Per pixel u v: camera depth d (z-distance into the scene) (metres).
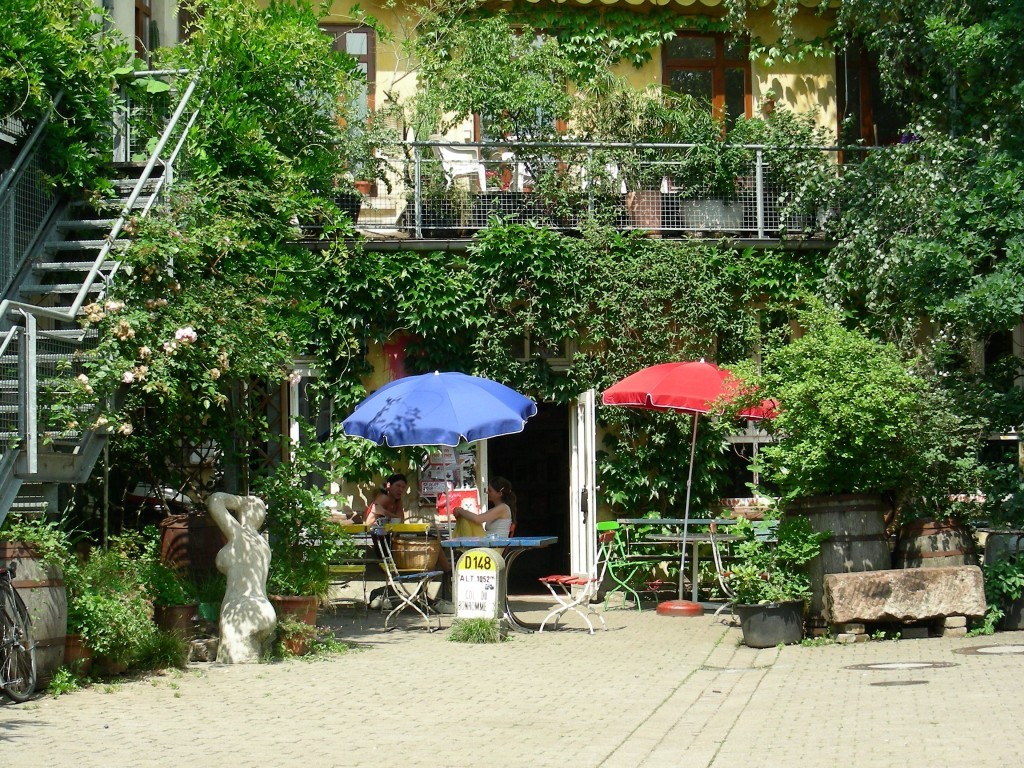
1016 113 13.04
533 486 19.45
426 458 15.69
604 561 15.24
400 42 17.22
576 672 9.70
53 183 11.80
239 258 12.12
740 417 12.23
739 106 18.00
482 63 16.03
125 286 10.51
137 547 10.77
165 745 6.92
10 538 8.54
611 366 15.58
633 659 10.38
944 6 14.10
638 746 6.74
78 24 12.38
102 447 10.46
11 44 11.35
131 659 9.45
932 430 11.48
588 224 15.59
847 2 15.34
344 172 14.94
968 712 7.21
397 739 7.09
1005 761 5.86
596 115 16.52
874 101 18.17
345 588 15.55
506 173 15.80
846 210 15.55
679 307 15.62
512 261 15.38
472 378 13.24
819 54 17.75
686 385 13.12
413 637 12.02
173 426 11.62
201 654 10.29
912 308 13.96
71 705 8.16
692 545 15.09
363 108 17.28
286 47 13.46
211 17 13.45
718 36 18.00
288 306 12.21
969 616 11.01
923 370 12.80
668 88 17.00
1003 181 11.94
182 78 13.34
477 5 17.33
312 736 7.19
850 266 14.98
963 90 14.28
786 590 11.09
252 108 13.27
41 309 9.32
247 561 10.48
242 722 7.65
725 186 15.99
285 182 13.13
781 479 11.34
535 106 16.00
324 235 13.80
